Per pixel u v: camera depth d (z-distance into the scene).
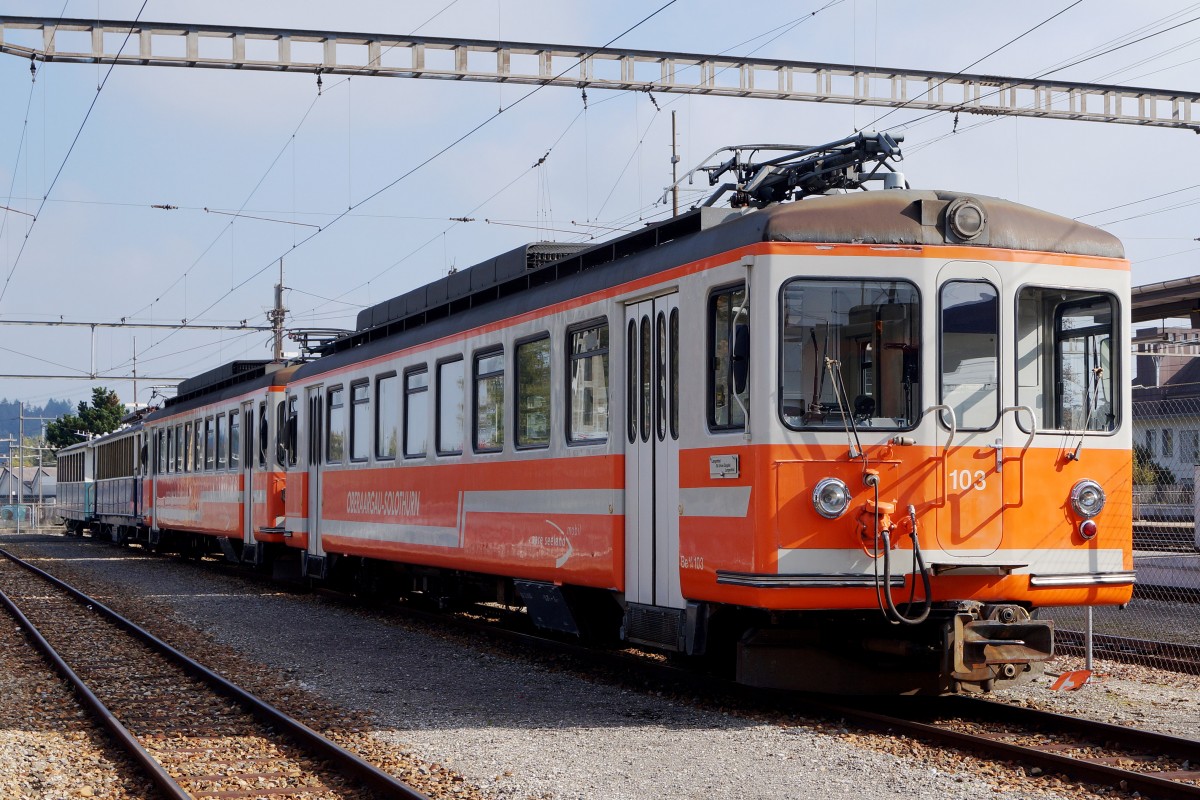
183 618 17.05
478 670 11.84
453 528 13.75
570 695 10.41
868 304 8.78
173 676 11.96
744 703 9.77
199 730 9.30
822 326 8.73
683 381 9.58
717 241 9.25
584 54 19.00
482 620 16.23
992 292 8.94
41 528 63.12
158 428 31.38
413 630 15.09
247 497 22.81
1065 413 9.09
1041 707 9.56
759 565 8.59
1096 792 6.98
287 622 16.22
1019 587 8.82
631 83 19.02
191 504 27.19
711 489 9.17
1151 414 21.44
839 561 8.59
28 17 17.03
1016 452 8.88
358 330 18.36
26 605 19.39
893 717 8.85
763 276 8.69
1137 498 22.16
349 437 17.38
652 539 10.06
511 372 12.45
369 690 10.90
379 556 16.12
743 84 19.84
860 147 9.86
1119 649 12.40
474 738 8.74
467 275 14.59
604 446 10.68
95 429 77.19
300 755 8.41
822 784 7.23
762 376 8.62
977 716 9.18
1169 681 10.73
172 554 32.62
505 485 12.52
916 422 8.73
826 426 8.65
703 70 19.64
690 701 9.97
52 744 8.94
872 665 9.11
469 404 13.42
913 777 7.32
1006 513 8.83
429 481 14.44
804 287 8.73
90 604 18.97
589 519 10.88
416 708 9.98
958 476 8.76
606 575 10.59
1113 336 9.29
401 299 16.77
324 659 12.84
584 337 11.16
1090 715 9.23
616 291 10.53
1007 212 9.12
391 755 8.22
